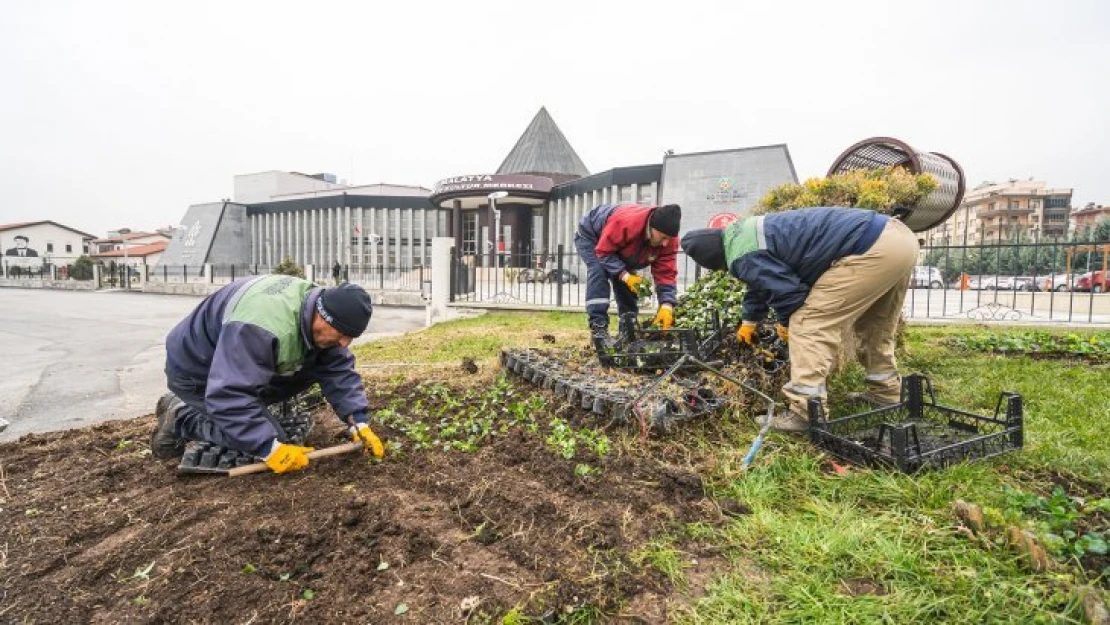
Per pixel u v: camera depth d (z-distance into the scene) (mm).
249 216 47031
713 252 3871
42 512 2693
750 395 4168
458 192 33719
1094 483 2924
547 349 5875
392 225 43094
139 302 23203
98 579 2178
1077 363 5859
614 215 5277
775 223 3674
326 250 43812
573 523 2488
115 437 3828
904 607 1953
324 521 2535
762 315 4188
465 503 2697
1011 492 2697
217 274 41125
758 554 2301
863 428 3809
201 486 2945
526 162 40875
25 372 7223
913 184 5551
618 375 4555
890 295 3898
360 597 2047
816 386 3611
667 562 2225
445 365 6254
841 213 3557
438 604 1997
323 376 3334
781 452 3336
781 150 22500
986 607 1947
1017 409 3262
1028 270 26016
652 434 3547
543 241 35125
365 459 3281
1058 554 2186
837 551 2270
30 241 66375
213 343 2969
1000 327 8773
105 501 2801
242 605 2008
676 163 24000
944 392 4668
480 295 14828
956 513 2486
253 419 2834
